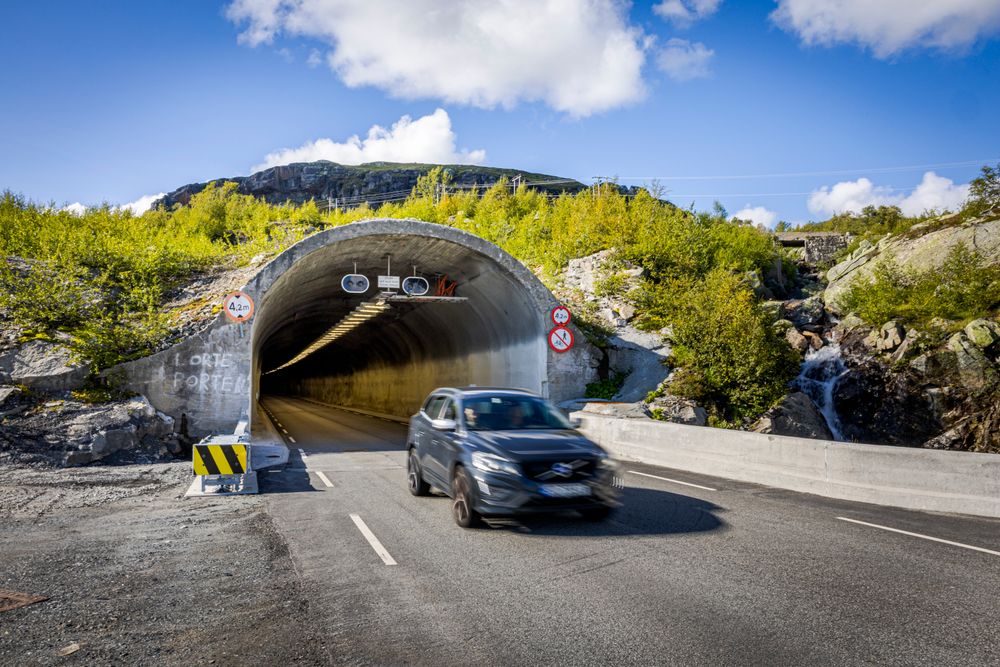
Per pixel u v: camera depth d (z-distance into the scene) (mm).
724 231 37156
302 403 64625
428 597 5172
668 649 4078
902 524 7762
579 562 6176
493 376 26297
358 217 46406
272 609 4922
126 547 6906
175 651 4121
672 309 24453
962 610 4766
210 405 16781
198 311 19109
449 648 4137
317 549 6773
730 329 20797
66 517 8547
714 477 11750
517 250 37188
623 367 22375
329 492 10453
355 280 21234
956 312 22844
